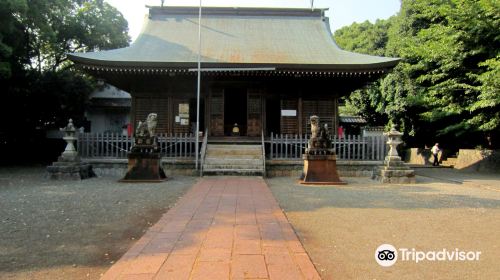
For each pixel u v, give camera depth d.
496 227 6.54
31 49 21.50
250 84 18.84
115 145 16.05
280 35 22.17
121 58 17.39
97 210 7.74
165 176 13.72
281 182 13.20
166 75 17.70
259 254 4.77
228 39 21.25
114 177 14.39
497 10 16.98
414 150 27.98
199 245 5.12
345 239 5.70
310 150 12.85
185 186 11.60
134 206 8.18
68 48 24.53
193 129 18.94
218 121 18.86
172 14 23.56
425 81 24.61
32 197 9.34
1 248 5.20
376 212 7.74
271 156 16.08
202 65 16.73
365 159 15.95
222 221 6.59
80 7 23.66
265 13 24.08
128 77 18.05
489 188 12.16
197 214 7.18
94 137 15.63
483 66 18.52
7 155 22.75
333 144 16.06
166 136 16.41
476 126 21.16
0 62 16.48
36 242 5.49
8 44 18.11
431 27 22.94
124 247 5.28
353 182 13.46
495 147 21.83
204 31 22.05
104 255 4.94
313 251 5.11
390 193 10.58
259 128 18.83
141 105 18.95
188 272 4.14
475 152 20.66
